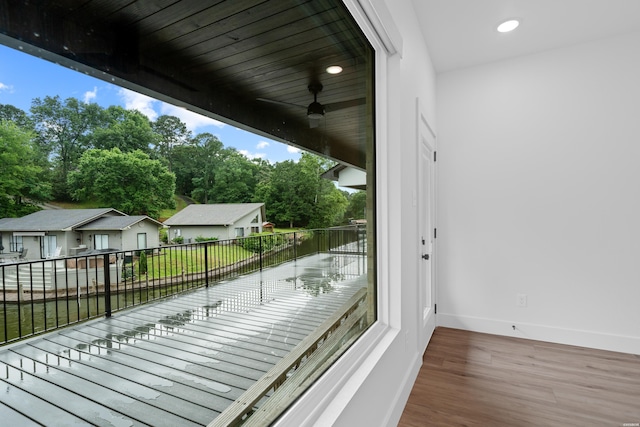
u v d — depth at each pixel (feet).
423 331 8.18
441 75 10.29
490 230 9.75
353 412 3.78
